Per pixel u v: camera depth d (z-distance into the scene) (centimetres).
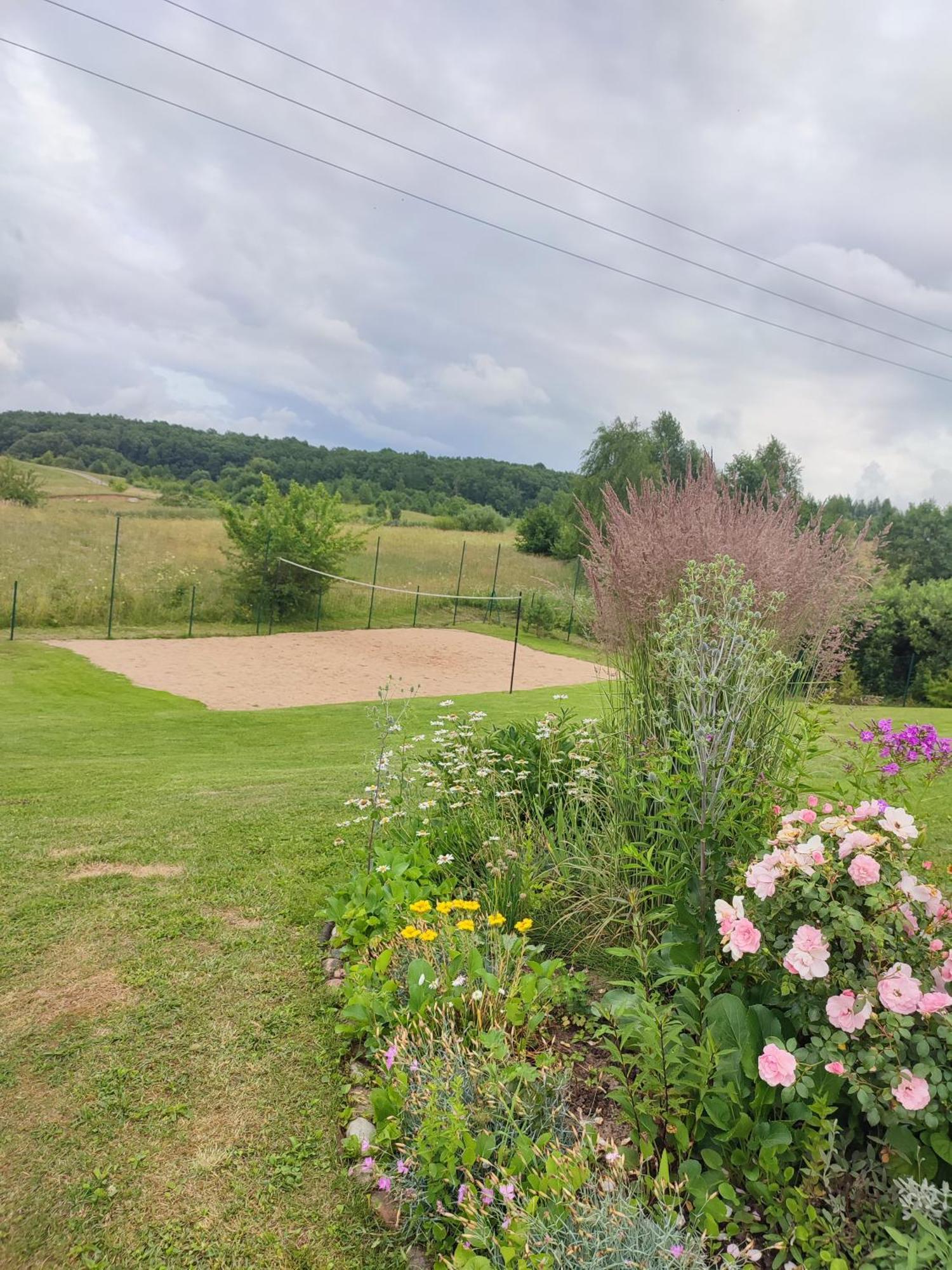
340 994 280
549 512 3662
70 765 730
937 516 3141
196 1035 258
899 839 192
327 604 2545
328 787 611
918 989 158
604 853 314
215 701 1327
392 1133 195
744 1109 179
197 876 399
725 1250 161
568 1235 153
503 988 240
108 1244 176
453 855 355
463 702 1292
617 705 356
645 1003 194
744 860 239
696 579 284
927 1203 142
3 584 2084
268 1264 171
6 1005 275
